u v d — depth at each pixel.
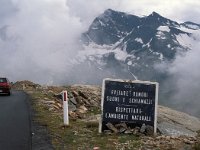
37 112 22.45
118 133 15.58
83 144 13.77
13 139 14.64
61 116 20.67
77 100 26.61
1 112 23.23
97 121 17.62
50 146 13.41
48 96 32.22
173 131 16.77
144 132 15.74
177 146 13.21
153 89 16.23
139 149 13.02
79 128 16.75
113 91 16.25
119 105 16.12
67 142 14.12
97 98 29.16
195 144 13.05
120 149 13.05
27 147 13.30
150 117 16.02
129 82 16.28
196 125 19.80
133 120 16.02
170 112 21.53
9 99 33.56
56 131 16.16
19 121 19.19
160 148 13.07
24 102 29.81
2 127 17.39
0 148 13.15
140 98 16.16
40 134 15.53
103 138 14.76
